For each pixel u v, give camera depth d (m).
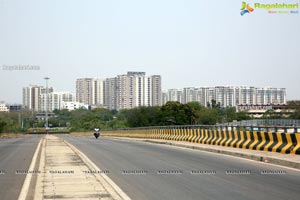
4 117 141.25
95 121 143.25
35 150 31.38
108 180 14.91
